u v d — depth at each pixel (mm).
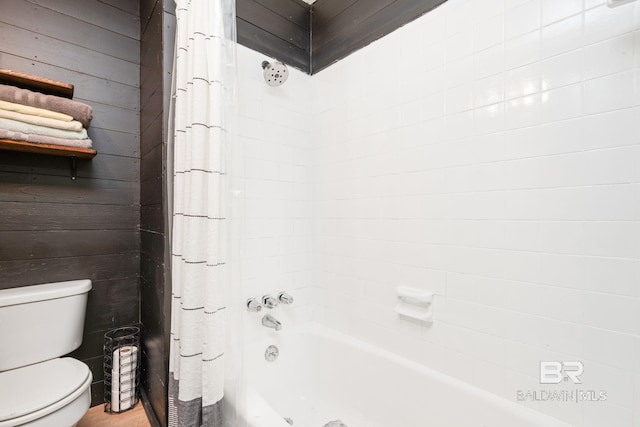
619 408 919
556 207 1028
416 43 1423
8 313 1295
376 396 1507
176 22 1323
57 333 1411
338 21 1805
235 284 1196
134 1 1800
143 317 1699
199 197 1120
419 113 1410
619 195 916
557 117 1025
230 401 1145
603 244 943
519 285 1110
